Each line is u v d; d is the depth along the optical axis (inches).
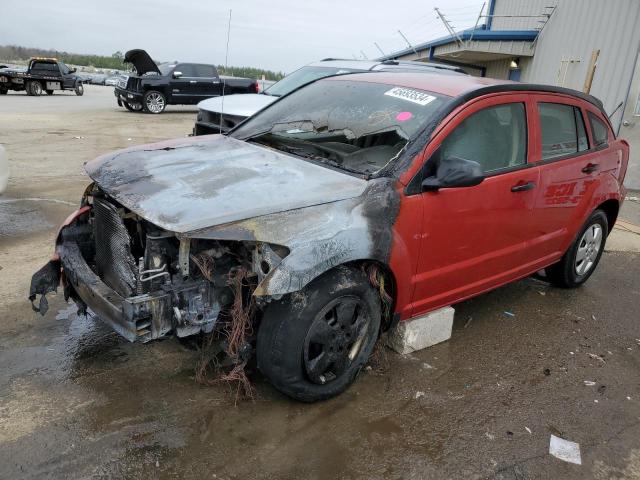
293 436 111.4
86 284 117.4
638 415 128.8
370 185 120.4
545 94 162.2
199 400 120.3
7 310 154.3
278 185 119.0
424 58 900.6
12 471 97.3
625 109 413.4
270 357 111.6
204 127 342.3
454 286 144.9
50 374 126.2
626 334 170.1
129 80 764.6
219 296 113.6
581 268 199.2
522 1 631.2
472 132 138.3
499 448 113.3
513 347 155.8
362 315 122.6
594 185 182.7
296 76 363.3
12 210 249.9
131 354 136.3
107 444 105.3
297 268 104.0
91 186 140.9
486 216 142.0
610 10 452.1
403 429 116.4
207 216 103.7
